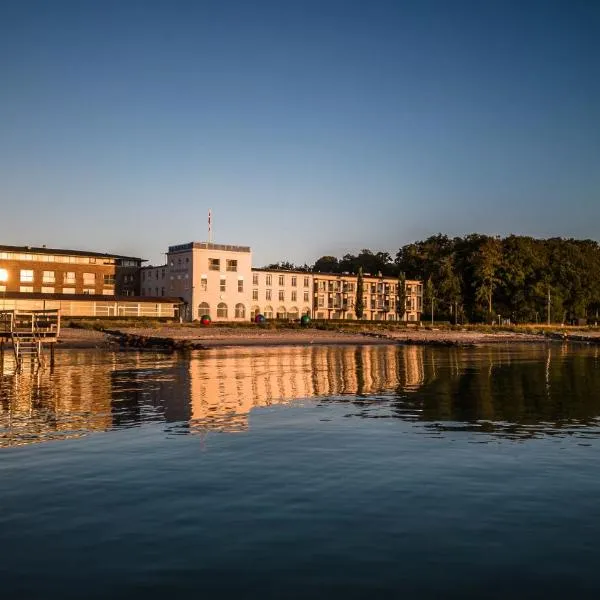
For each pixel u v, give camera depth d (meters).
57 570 8.30
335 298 132.00
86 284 112.62
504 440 16.89
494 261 145.12
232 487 12.09
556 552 8.98
